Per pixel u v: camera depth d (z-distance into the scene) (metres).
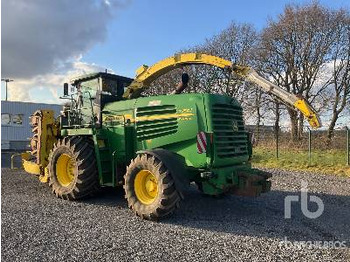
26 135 32.75
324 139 20.66
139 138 7.13
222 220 6.18
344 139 19.89
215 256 4.44
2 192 8.56
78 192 7.51
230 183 6.46
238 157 6.93
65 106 8.73
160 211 5.98
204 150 6.20
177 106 6.66
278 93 6.93
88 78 8.38
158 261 4.27
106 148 7.64
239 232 5.48
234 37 30.30
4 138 31.53
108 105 7.78
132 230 5.53
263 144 22.27
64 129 8.28
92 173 7.57
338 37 27.62
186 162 6.52
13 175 11.63
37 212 6.60
